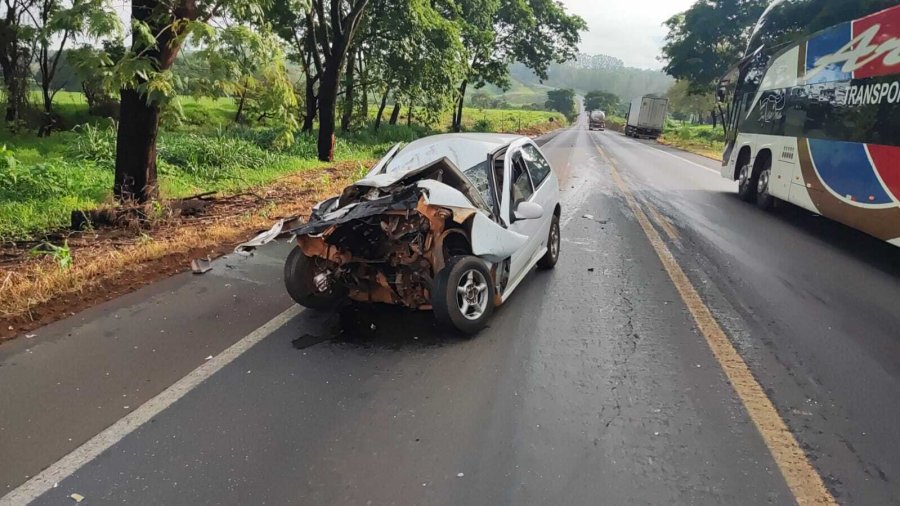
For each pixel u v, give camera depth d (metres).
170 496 2.84
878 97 7.91
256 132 19.28
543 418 3.59
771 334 5.07
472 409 3.69
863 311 5.76
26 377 4.04
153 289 5.93
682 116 116.88
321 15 16.97
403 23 22.75
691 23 45.66
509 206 5.61
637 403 3.79
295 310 5.43
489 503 2.80
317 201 10.73
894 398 3.94
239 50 7.54
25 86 19.05
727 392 3.97
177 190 10.97
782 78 11.43
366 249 5.05
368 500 2.82
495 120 57.84
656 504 2.82
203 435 3.37
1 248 7.01
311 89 24.36
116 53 7.23
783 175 11.06
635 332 5.04
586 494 2.88
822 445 3.35
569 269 7.05
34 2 17.31
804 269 7.36
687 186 15.82
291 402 3.76
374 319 5.24
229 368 4.23
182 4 7.66
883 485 2.99
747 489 2.94
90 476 2.99
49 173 9.91
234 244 7.74
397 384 4.02
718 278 6.80
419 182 4.94
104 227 8.12
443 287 4.66
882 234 7.81
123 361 4.31
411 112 36.97
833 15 9.55
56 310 5.27
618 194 13.70
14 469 3.04
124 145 8.53
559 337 4.89
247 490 2.89
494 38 37.06
